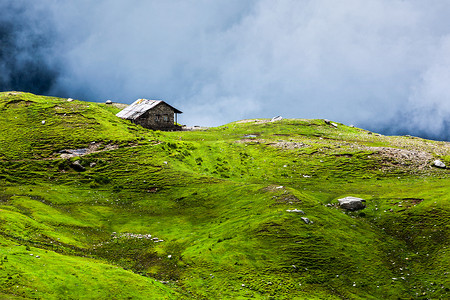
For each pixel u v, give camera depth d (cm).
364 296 4791
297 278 4975
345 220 6488
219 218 6906
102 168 9419
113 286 4088
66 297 3700
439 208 6631
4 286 3544
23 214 6397
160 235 6475
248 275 4981
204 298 4588
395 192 7969
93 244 6059
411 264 5497
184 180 8719
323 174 9488
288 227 5866
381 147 11038
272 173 9638
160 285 4525
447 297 4722
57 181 8800
